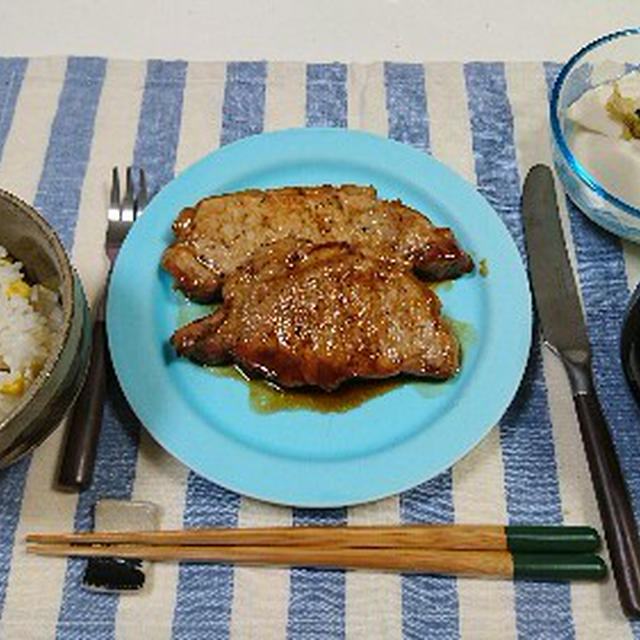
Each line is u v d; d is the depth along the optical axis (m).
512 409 0.41
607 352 0.42
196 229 0.42
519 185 0.48
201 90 0.51
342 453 0.39
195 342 0.40
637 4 0.55
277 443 0.39
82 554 0.37
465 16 0.55
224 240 0.42
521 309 0.41
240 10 0.55
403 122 0.50
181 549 0.37
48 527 0.38
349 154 0.46
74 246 0.46
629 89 0.46
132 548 0.37
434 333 0.39
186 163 0.49
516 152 0.49
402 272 0.41
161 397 0.40
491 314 0.41
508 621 0.36
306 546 0.37
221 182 0.46
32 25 0.55
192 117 0.50
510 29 0.54
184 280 0.42
